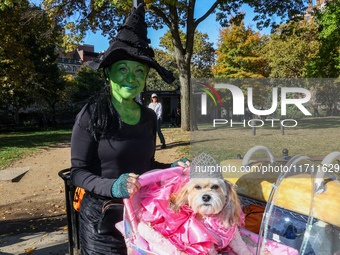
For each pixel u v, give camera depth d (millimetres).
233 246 1505
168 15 16906
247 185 1826
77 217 2645
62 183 7207
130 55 1704
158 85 42688
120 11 13680
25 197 6273
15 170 8398
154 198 1451
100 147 1771
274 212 1482
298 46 31016
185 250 1354
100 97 1819
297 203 1434
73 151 1765
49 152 12055
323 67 21859
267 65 34812
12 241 4074
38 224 4805
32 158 10523
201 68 34875
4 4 13836
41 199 6137
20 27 16812
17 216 5238
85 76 39625
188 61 15328
